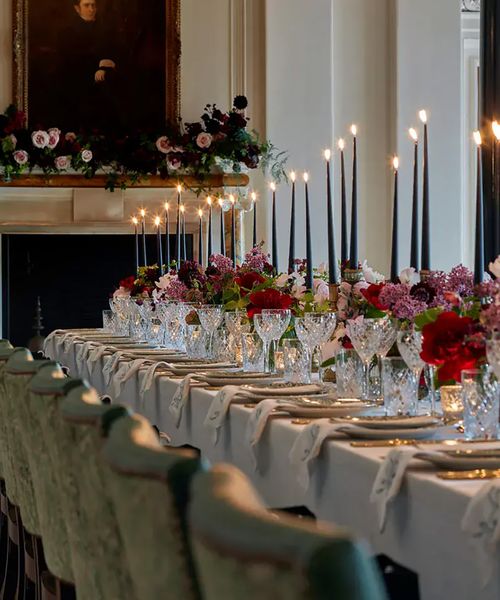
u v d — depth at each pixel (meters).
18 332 10.90
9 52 10.84
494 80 7.48
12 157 10.31
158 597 1.23
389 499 2.10
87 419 1.74
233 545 0.83
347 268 3.88
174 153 10.47
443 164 11.00
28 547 3.42
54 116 10.87
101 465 1.66
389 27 11.20
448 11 11.02
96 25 10.93
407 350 2.85
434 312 2.91
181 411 4.02
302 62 10.95
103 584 1.73
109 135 10.80
